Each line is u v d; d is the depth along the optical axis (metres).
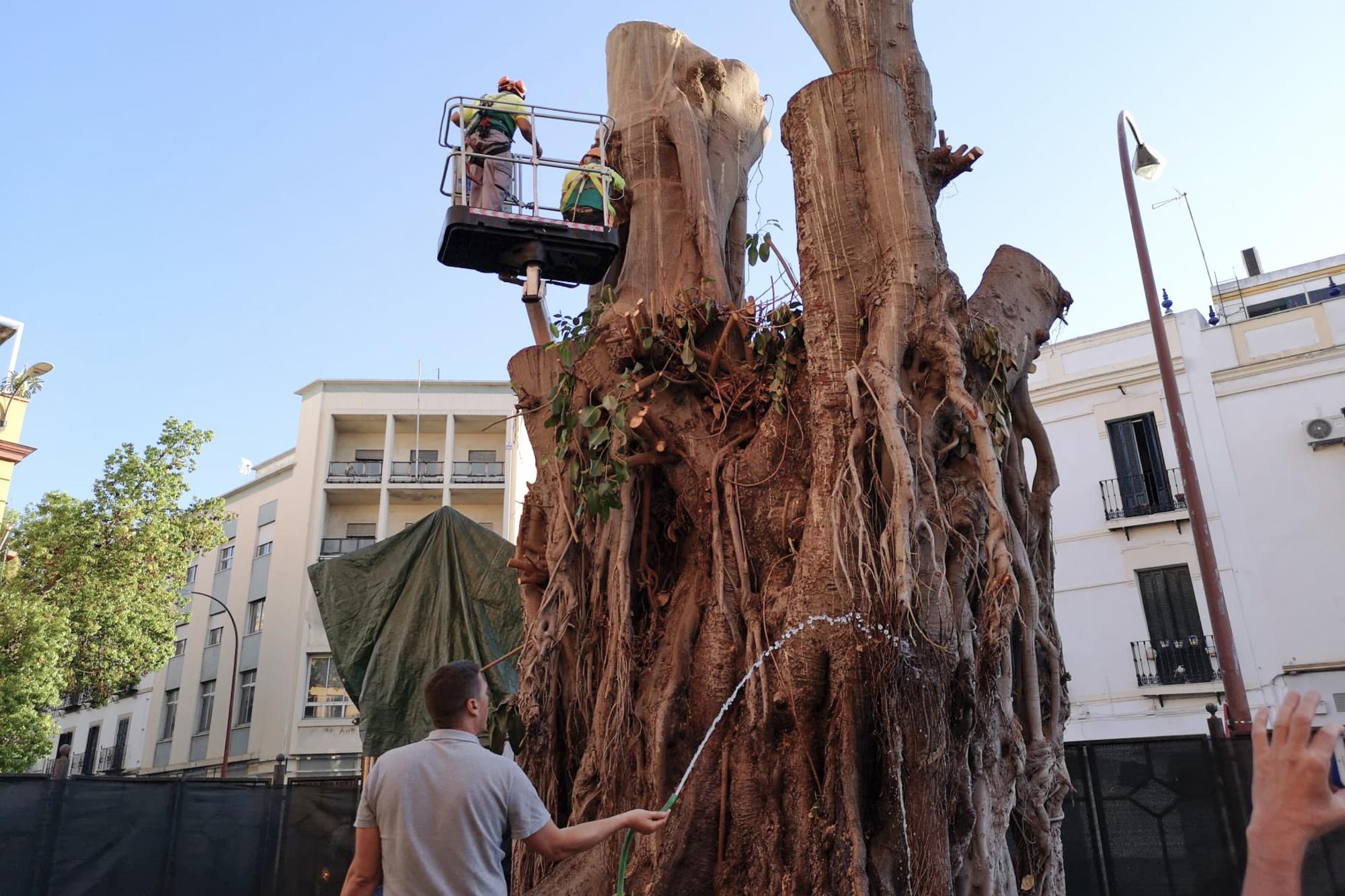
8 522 21.47
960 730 4.16
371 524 31.36
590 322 6.23
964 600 4.44
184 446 24.09
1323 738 1.31
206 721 31.66
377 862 2.84
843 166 5.18
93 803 8.45
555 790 6.00
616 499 5.84
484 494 31.12
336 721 29.05
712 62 8.02
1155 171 12.43
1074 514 20.08
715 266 6.93
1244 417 18.98
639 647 5.75
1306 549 17.97
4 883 7.89
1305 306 19.17
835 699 4.24
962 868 4.08
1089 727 18.98
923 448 4.55
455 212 6.61
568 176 7.15
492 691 8.43
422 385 31.83
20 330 21.59
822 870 4.13
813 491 4.67
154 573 23.45
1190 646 18.47
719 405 5.74
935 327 4.71
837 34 5.82
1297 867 1.23
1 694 18.97
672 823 4.75
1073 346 20.72
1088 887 7.93
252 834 9.02
